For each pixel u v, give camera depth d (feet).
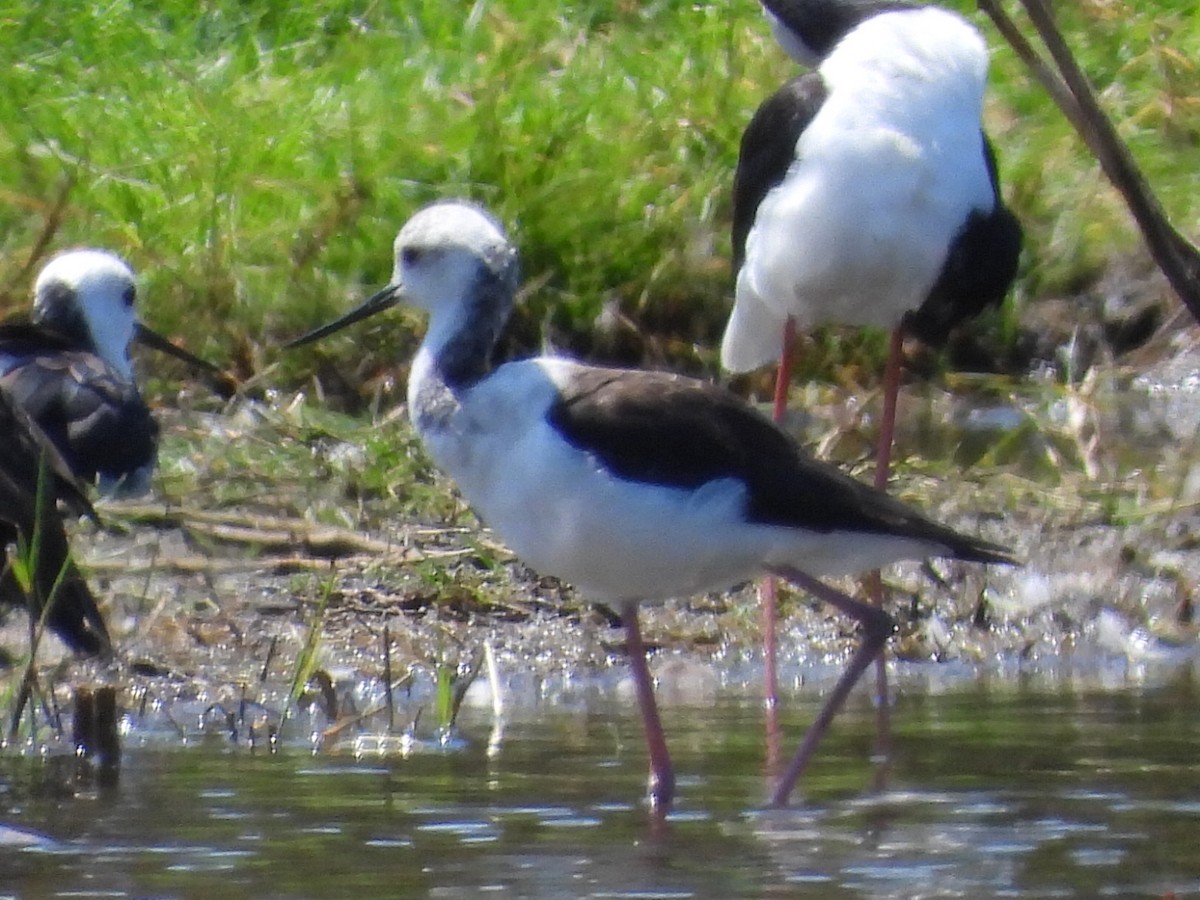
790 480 26.89
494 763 28.37
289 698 30.45
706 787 27.17
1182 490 40.83
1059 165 48.88
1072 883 23.06
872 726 30.68
